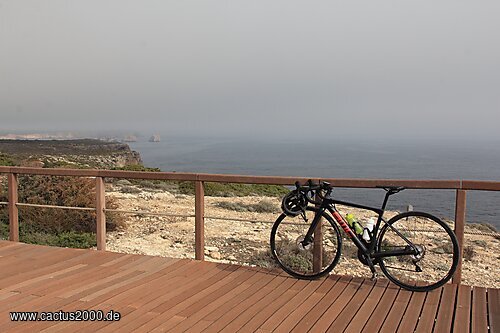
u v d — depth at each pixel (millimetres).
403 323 3438
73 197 9117
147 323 3402
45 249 5492
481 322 3449
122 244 8445
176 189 17422
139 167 19891
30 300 3846
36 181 9234
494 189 4043
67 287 4172
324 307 3740
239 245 8555
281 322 3441
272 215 11938
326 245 8234
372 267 4254
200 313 3600
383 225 4254
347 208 5883
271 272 4645
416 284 4184
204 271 4668
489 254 8312
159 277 4477
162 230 9742
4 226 8617
